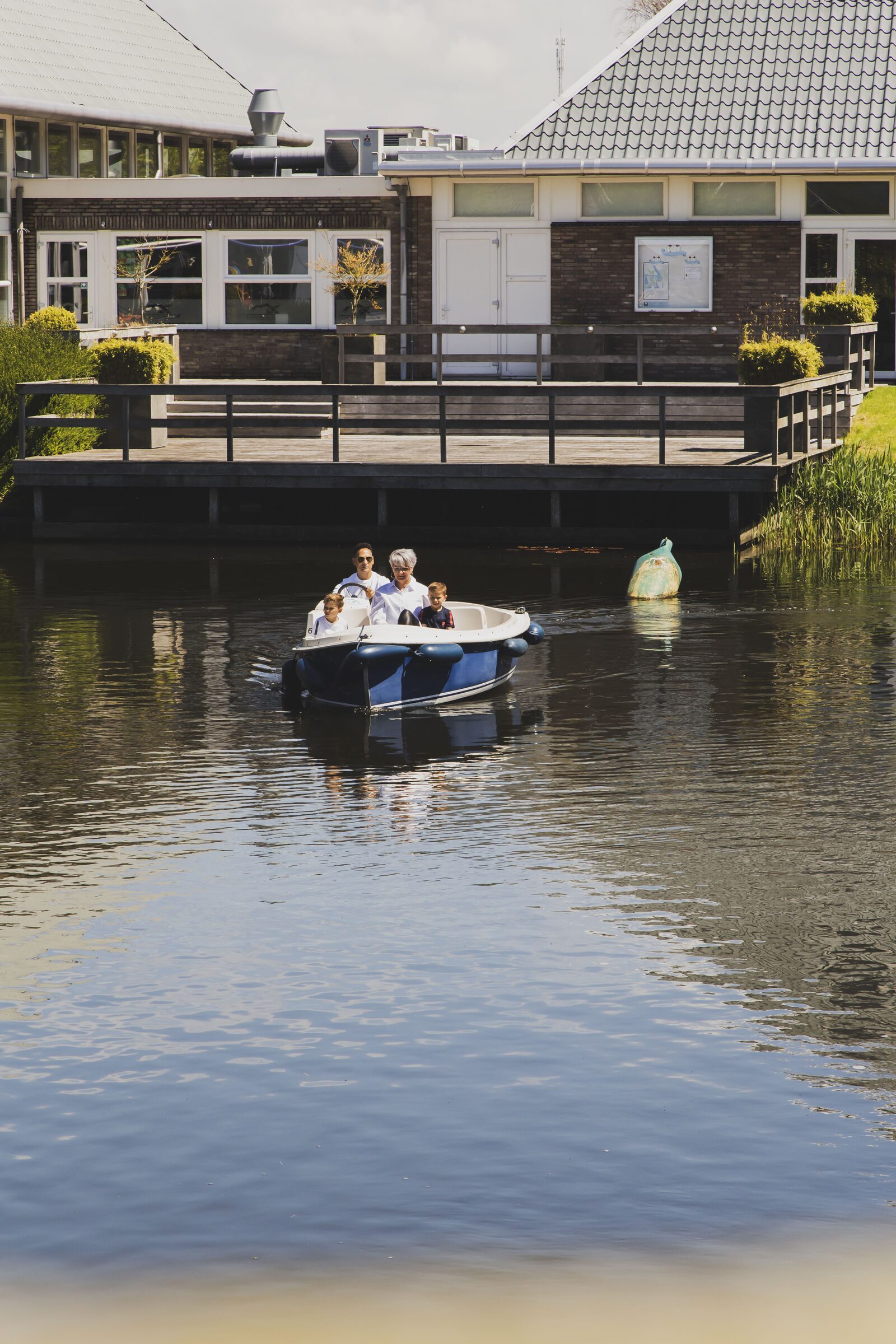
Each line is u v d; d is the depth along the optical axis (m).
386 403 32.41
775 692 16.25
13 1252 6.55
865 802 12.55
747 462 25.12
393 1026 8.52
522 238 36.62
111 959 9.47
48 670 17.45
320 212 38.16
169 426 26.73
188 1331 6.01
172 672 17.34
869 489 25.95
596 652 18.22
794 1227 6.66
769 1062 8.09
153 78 48.59
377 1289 6.25
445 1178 7.06
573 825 12.06
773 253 35.75
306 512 27.09
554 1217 6.74
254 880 10.85
